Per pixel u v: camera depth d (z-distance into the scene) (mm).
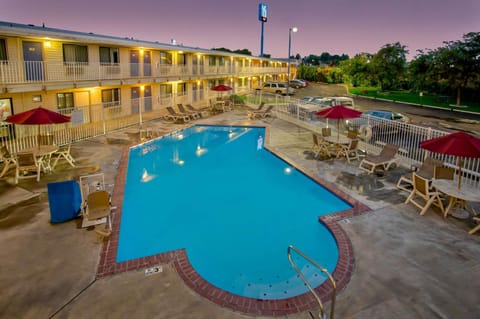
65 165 12539
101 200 7691
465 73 37188
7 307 5230
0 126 13180
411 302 5426
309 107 21891
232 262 7207
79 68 20625
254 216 9500
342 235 7562
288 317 5141
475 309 5277
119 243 7477
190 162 14742
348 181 11164
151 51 27594
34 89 16672
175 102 31000
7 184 10398
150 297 5484
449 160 11852
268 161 14797
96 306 5270
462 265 6430
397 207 9047
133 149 15859
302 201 10531
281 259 7324
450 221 8234
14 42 16938
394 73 54375
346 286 5828
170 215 9523
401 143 13352
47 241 7129
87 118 21219
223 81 44281
